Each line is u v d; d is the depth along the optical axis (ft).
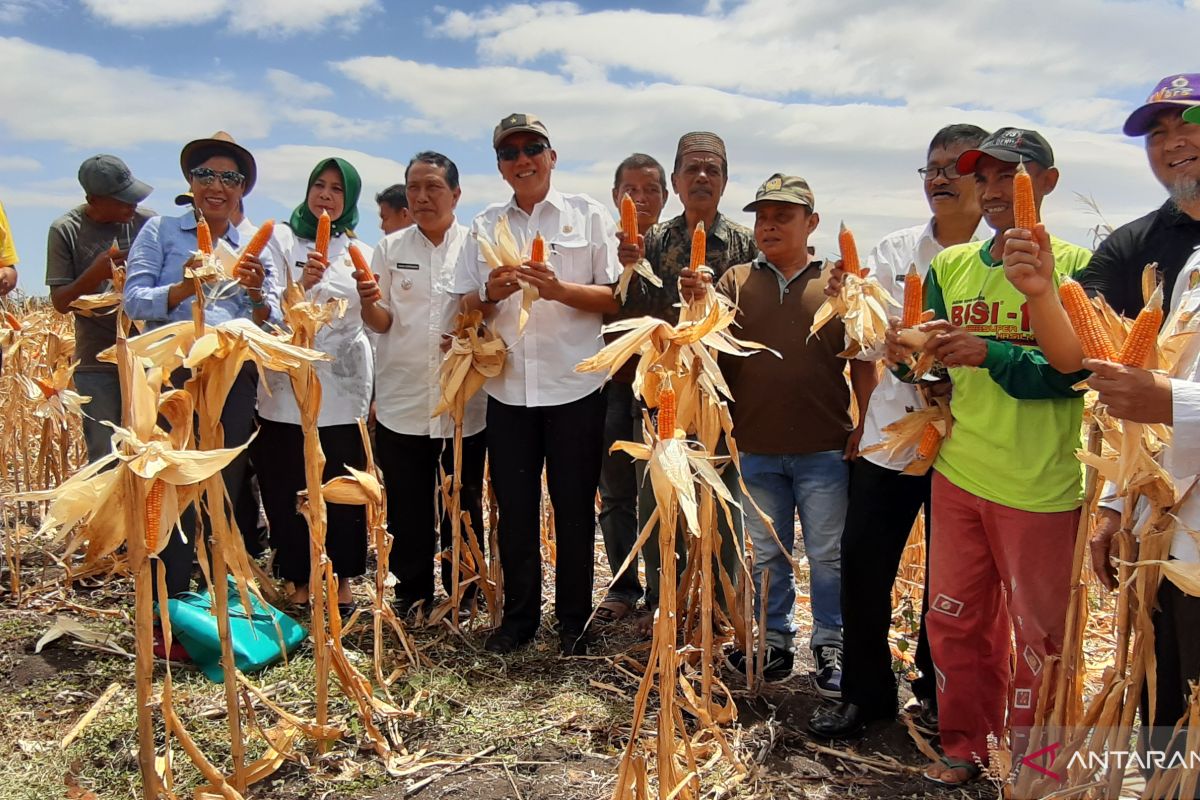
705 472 8.61
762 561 13.48
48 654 13.07
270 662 12.82
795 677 13.74
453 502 14.57
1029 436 9.66
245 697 9.74
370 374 16.11
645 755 9.62
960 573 10.27
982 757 10.48
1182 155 8.71
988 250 10.07
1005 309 9.71
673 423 8.54
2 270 17.33
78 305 13.17
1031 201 8.23
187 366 8.39
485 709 12.06
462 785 10.19
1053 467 9.61
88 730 10.93
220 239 12.59
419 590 15.69
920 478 11.21
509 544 14.24
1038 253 8.21
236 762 9.22
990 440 9.82
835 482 12.96
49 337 18.04
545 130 14.23
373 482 10.65
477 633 15.06
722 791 10.05
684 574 13.16
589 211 14.65
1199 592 7.16
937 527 10.52
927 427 10.53
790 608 13.75
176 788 9.77
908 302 9.98
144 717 8.11
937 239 12.55
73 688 12.10
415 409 15.23
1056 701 8.93
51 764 10.19
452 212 15.51
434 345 15.12
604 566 20.11
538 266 13.12
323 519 10.21
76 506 7.64
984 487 9.89
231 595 13.62
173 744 10.71
